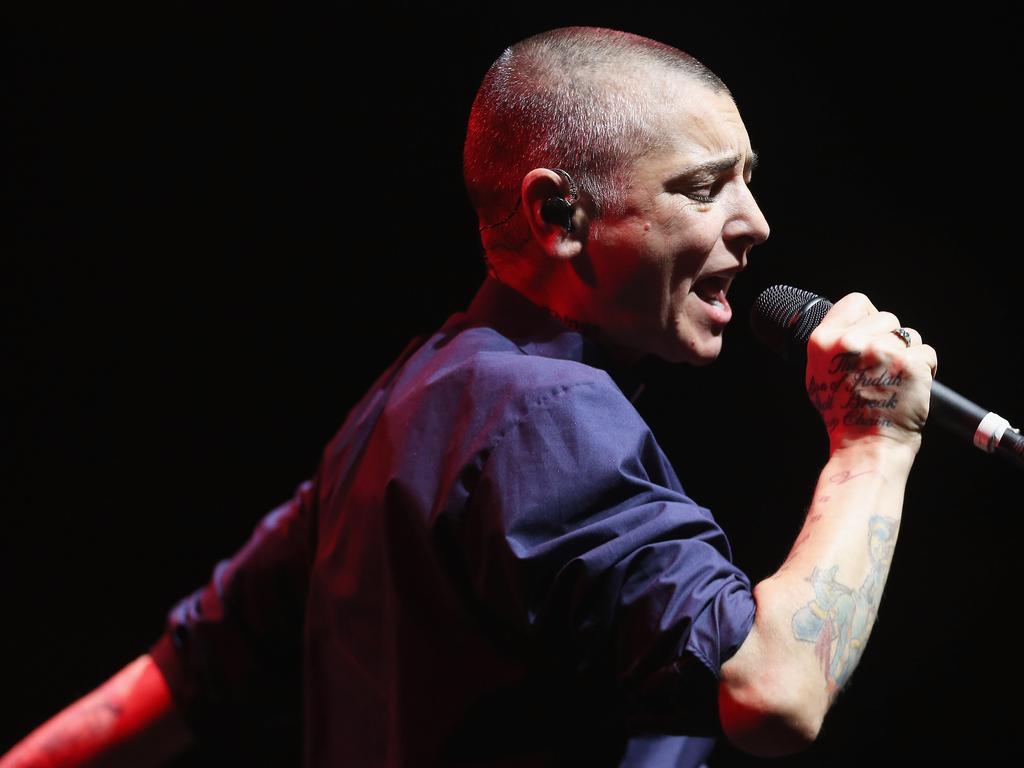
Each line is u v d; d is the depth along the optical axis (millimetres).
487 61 9633
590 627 3957
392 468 4395
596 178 4543
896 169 9266
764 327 4984
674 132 4512
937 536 9586
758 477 9633
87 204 10367
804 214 9375
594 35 4789
